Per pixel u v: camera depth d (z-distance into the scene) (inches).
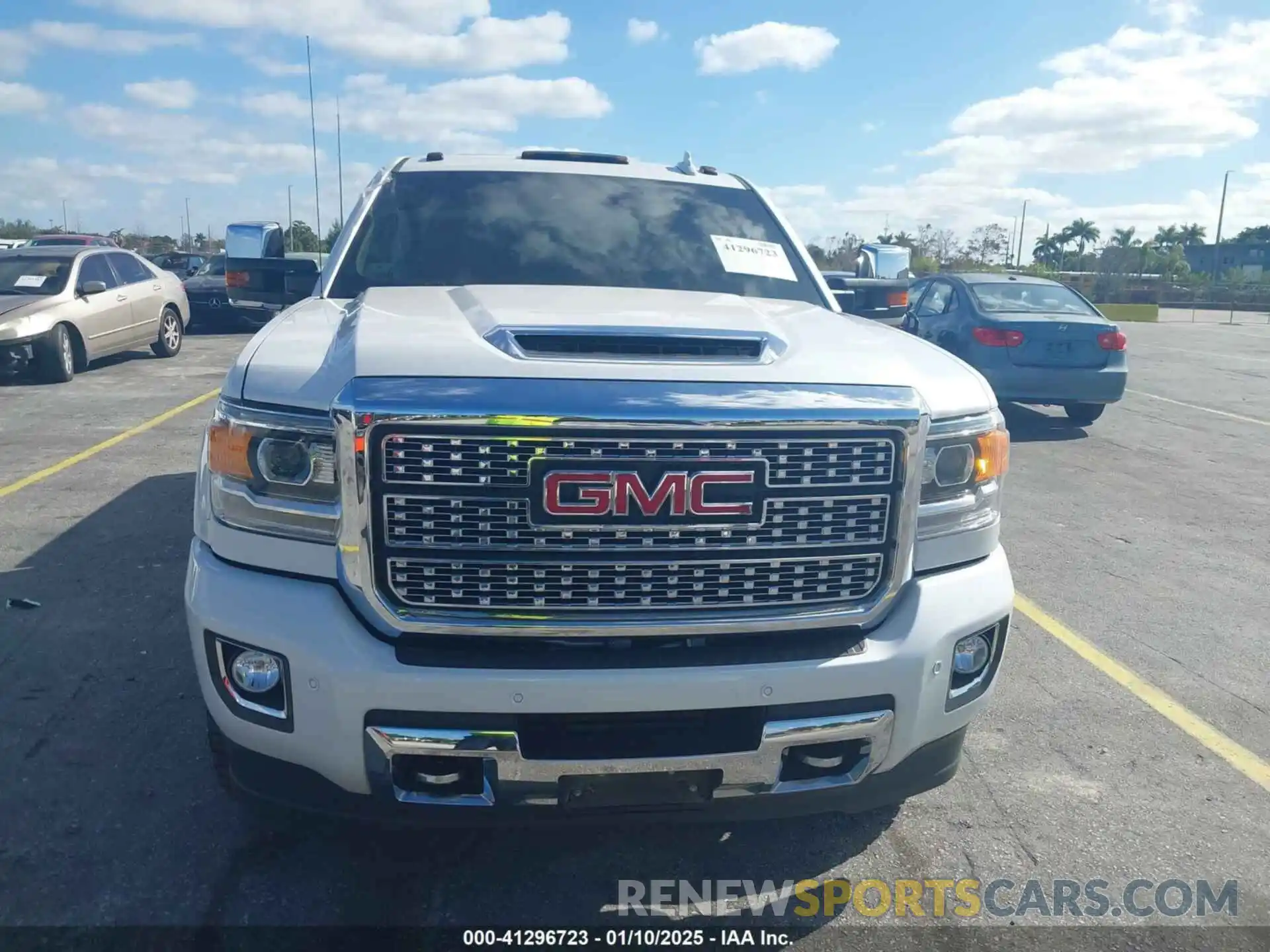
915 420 99.0
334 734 94.7
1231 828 131.0
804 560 98.3
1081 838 127.7
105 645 174.4
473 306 120.7
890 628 102.3
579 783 96.7
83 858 116.6
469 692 92.4
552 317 110.0
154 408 409.4
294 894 111.6
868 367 104.2
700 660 96.3
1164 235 4635.8
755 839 125.2
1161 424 446.0
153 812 126.0
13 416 388.8
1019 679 175.8
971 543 110.5
